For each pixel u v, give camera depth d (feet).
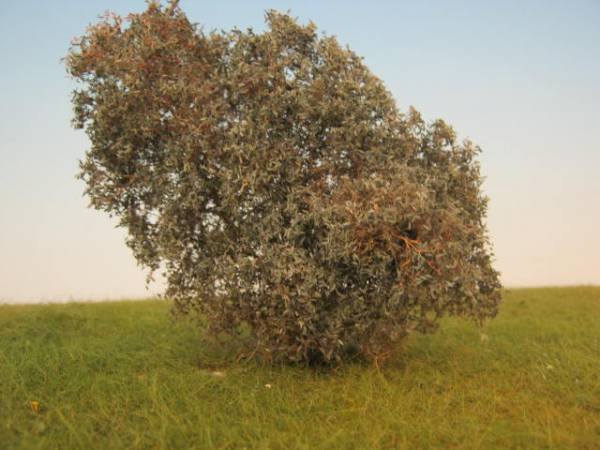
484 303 27.63
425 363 29.66
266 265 25.26
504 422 21.45
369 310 25.64
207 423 20.95
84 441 19.30
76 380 24.77
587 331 36.47
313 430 20.75
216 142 25.90
